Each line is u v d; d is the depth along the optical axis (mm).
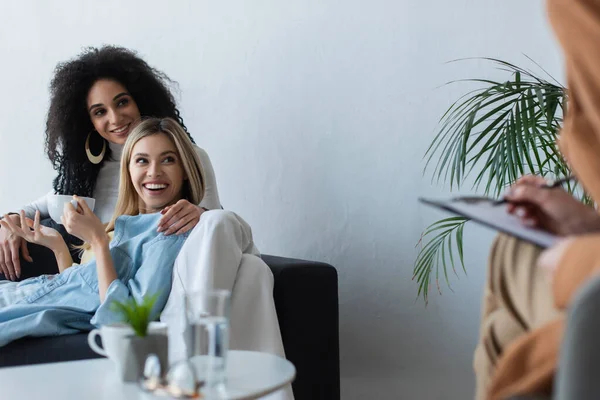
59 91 2574
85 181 2615
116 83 2561
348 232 2604
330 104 2615
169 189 2092
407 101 2555
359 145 2592
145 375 1084
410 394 2537
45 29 2801
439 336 2543
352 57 2594
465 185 2508
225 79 2709
